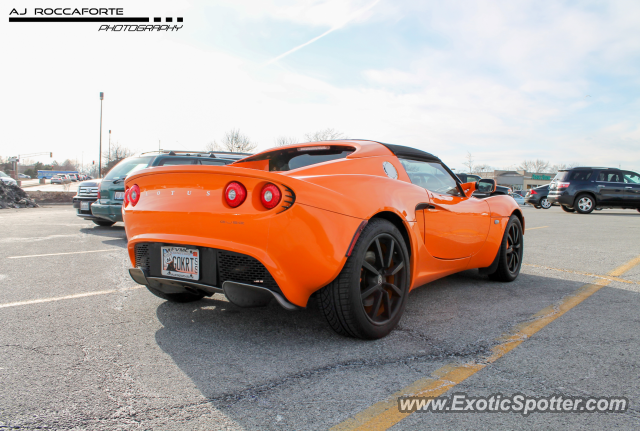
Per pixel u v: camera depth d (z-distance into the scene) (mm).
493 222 3510
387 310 2371
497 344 2230
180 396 1661
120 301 3043
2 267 4258
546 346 2201
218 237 2096
